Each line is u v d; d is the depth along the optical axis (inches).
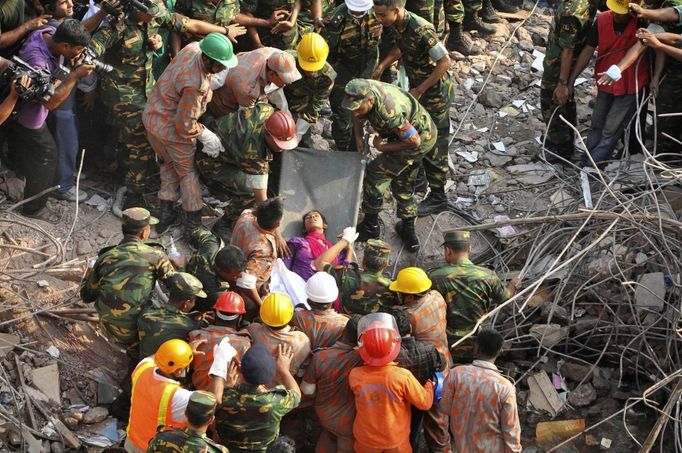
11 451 587.5
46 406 621.9
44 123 693.3
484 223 797.9
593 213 694.5
